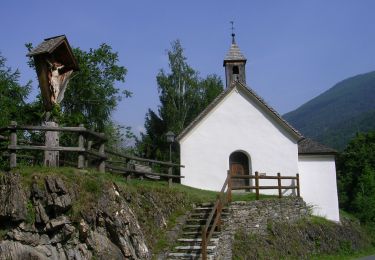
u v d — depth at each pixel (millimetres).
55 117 13508
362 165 39906
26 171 11234
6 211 10633
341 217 28141
